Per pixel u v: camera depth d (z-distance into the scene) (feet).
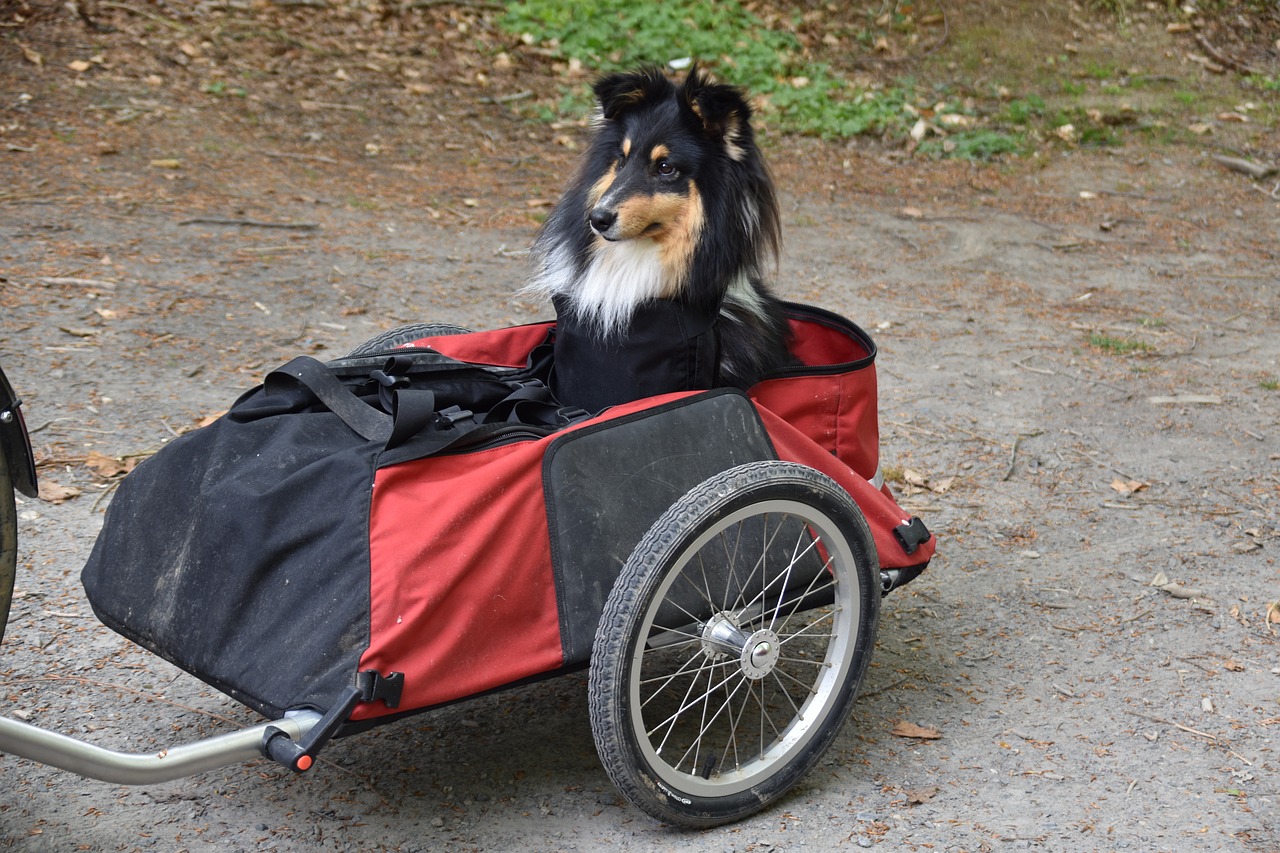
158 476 8.37
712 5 36.17
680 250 9.71
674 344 9.52
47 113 25.84
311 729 6.84
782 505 8.33
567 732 9.86
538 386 9.78
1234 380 18.74
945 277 23.43
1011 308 21.89
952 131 32.91
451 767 9.25
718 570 8.41
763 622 8.96
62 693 9.77
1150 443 16.40
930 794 9.09
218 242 21.17
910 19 38.81
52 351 16.17
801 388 9.87
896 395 17.72
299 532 7.56
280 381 8.98
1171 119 34.55
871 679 10.86
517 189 26.50
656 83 10.32
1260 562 13.23
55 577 11.41
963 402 17.58
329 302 19.17
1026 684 10.81
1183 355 19.80
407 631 7.16
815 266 23.48
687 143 9.75
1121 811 8.87
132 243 20.45
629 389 9.73
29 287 18.07
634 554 7.79
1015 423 16.92
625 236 9.61
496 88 32.01
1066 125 33.32
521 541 7.70
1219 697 10.57
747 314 10.03
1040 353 19.70
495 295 20.33
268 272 20.12
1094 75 37.32
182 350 16.78
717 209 9.75
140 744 9.21
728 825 8.66
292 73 30.55
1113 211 28.09
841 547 8.75
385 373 9.25
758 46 34.94
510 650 7.64
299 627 7.32
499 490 7.68
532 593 7.74
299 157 26.45
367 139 28.25
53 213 21.16
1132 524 14.12
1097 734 9.96
